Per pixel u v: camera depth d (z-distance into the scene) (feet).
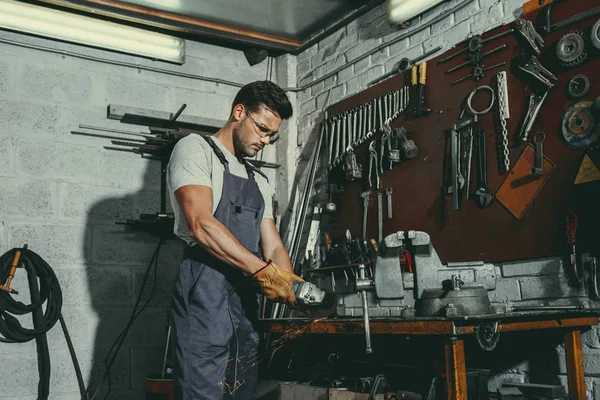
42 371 10.58
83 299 11.41
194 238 6.28
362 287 7.38
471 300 6.94
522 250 8.52
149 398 10.48
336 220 11.82
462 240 9.36
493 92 9.13
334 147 12.21
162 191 12.44
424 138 10.19
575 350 7.61
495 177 8.99
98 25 11.93
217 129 12.80
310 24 12.89
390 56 11.35
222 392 6.50
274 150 13.97
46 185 11.34
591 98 7.93
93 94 12.06
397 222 10.50
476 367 9.14
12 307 10.35
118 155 12.10
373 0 11.68
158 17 12.00
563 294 8.08
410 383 7.50
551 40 8.46
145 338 11.90
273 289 6.38
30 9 11.30
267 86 7.08
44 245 11.16
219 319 6.51
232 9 12.12
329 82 12.83
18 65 11.41
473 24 9.78
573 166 8.02
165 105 12.86
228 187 6.86
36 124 11.41
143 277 12.07
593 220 7.73
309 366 9.82
